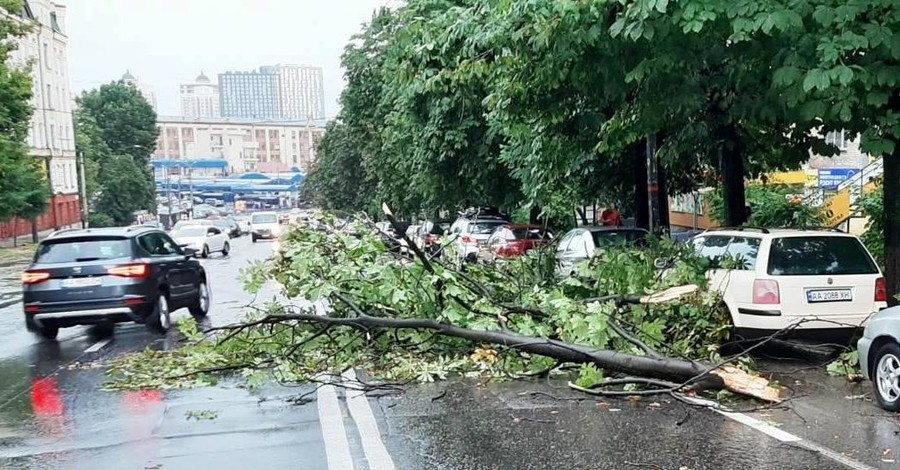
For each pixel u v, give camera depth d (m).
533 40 10.40
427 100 24.80
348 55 37.22
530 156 19.44
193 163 103.69
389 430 6.75
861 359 7.45
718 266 10.05
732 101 11.91
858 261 9.50
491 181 25.84
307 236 10.45
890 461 5.75
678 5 8.24
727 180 15.25
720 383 7.39
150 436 6.71
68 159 72.75
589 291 10.38
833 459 5.81
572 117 15.45
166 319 13.16
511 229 22.17
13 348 11.79
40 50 66.56
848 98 8.30
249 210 130.00
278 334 9.61
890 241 10.81
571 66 10.80
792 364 9.27
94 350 11.41
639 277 9.95
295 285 9.71
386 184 36.78
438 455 6.06
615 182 20.89
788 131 12.91
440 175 26.77
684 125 14.37
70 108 74.06
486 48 13.08
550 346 8.26
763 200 20.20
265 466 5.86
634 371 7.80
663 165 16.70
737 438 6.36
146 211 87.75
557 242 14.79
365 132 37.88
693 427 6.68
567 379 8.58
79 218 74.38
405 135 27.47
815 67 8.28
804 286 9.24
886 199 10.87
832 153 12.27
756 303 9.30
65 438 6.71
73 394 8.42
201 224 38.41
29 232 61.72
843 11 7.79
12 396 8.38
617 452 6.05
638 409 7.30
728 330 9.52
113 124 93.19
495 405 7.54
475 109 23.80
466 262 11.06
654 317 9.38
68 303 11.97
